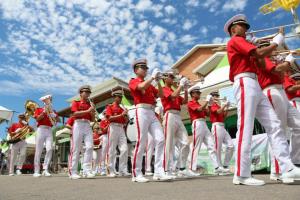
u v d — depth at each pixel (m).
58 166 17.69
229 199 2.69
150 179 5.74
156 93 5.71
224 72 10.67
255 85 3.84
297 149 4.34
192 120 7.30
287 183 3.72
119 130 8.16
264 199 2.61
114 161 8.16
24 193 3.81
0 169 14.62
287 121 4.36
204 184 4.30
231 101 9.52
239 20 4.01
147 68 5.48
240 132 3.83
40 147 8.39
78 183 5.22
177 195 3.13
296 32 4.67
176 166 6.85
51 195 3.53
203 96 10.27
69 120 8.00
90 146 7.28
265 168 7.68
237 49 3.86
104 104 19.16
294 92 5.14
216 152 7.63
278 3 4.80
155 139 5.38
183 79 5.90
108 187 4.30
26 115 10.34
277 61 4.50
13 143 10.22
